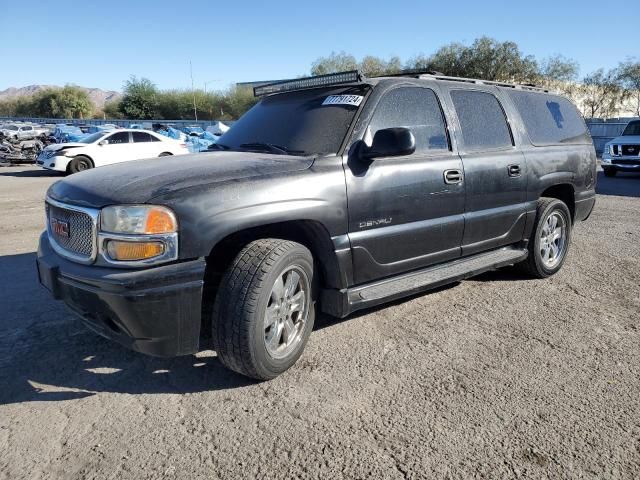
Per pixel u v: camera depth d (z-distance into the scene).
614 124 30.31
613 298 4.70
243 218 2.89
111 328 2.86
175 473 2.38
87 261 2.83
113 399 3.00
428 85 4.13
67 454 2.51
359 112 3.60
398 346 3.68
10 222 8.27
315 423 2.75
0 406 2.92
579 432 2.68
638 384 3.17
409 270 3.93
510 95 4.96
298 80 4.16
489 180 4.39
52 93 80.75
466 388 3.10
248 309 2.90
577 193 5.54
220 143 4.14
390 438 2.62
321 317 4.21
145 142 17.53
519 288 4.98
